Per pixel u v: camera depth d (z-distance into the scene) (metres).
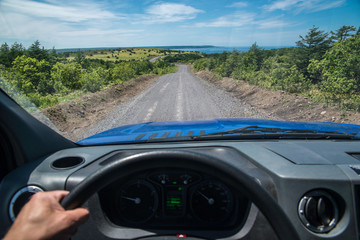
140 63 43.88
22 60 9.84
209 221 1.16
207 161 0.67
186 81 25.08
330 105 7.37
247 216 1.11
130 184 1.18
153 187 1.17
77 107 9.06
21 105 1.38
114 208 1.20
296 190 1.10
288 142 1.63
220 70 27.91
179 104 9.71
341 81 7.34
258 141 1.67
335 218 1.07
